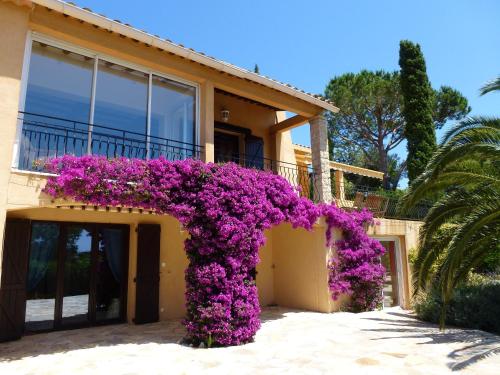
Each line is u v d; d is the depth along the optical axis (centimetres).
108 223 1064
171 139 992
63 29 803
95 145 859
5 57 701
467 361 657
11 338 830
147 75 966
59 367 642
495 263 1421
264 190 966
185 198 838
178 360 682
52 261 965
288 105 1239
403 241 1520
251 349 762
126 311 1066
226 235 826
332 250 1255
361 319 1111
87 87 863
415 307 1149
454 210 947
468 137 813
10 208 666
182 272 1155
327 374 598
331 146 3188
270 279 1420
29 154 762
